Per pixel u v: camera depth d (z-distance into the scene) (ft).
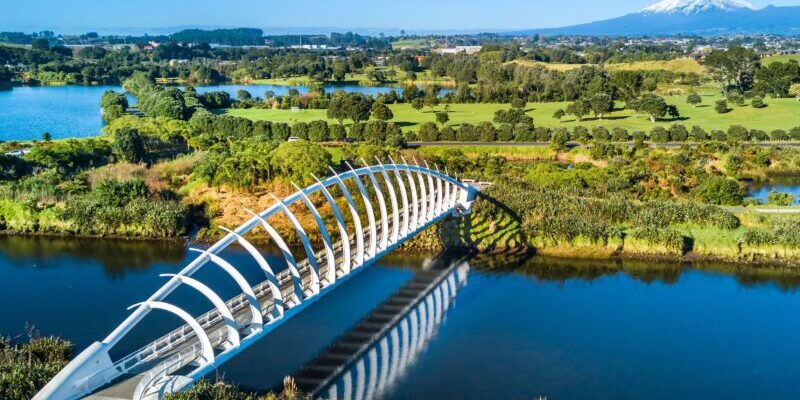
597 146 418.92
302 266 198.70
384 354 186.70
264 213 163.73
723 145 419.95
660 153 401.29
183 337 152.87
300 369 177.68
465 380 173.17
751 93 651.66
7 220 284.20
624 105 635.66
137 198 293.23
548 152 435.94
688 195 317.42
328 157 328.70
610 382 173.27
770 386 173.17
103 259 255.91
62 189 312.09
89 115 635.66
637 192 317.63
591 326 204.95
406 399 164.04
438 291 231.09
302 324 204.85
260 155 326.65
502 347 191.31
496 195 290.76
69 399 126.72
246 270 244.83
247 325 157.69
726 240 262.67
